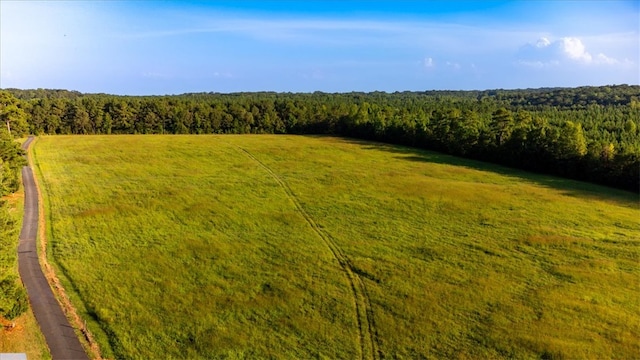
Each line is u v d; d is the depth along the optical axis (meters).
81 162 91.50
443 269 42.19
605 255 45.19
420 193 67.94
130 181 75.69
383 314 34.78
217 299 36.62
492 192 68.88
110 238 49.34
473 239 49.47
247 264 43.25
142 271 41.28
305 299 36.94
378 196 66.69
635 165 72.12
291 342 31.30
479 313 34.84
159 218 56.25
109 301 35.78
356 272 41.81
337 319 34.12
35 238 48.75
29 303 34.47
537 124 98.38
